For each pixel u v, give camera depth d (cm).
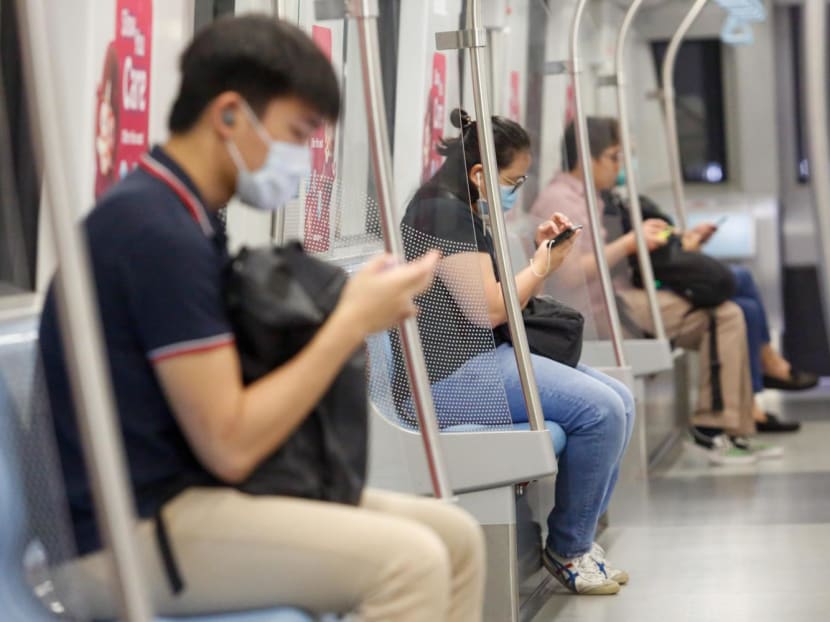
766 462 1523
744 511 1248
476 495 805
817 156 514
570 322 952
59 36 666
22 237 606
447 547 527
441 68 827
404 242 807
